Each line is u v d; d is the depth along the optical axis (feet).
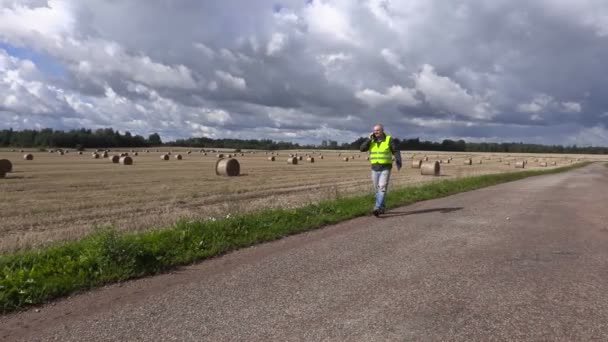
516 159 292.40
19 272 16.49
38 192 60.75
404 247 23.22
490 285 16.75
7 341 12.21
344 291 16.02
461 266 19.47
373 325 13.03
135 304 14.84
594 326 13.03
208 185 72.74
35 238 29.04
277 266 19.44
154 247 20.52
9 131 471.21
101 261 18.20
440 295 15.60
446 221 32.04
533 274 18.29
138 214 41.65
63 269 17.62
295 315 13.80
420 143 527.40
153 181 80.28
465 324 13.12
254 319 13.51
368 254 21.63
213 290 16.21
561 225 30.63
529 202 45.32
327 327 12.89
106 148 453.17
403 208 39.70
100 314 14.01
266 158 223.51
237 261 20.43
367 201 40.60
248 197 56.03
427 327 12.90
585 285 16.84
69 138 445.78
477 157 319.27
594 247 23.57
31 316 13.96
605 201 46.98
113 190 63.77
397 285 16.72
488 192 58.13
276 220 29.71
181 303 14.89
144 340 12.14
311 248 23.00
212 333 12.55
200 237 23.24
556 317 13.69
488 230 28.43
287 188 68.08
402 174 118.73
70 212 43.06
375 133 35.01
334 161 201.26
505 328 12.86
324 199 44.65
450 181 70.64
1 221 37.83
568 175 122.93
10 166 89.86
